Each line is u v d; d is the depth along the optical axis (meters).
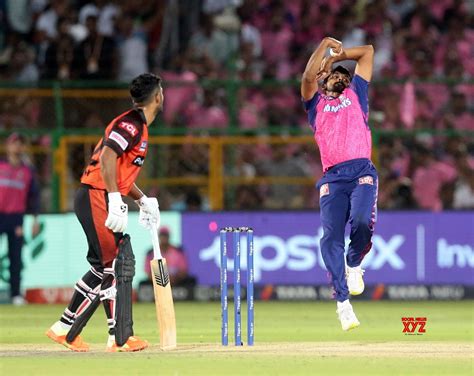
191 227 52.56
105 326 37.59
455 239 53.00
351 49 30.22
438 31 66.19
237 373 22.98
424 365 24.62
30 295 52.00
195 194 54.12
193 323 39.31
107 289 28.08
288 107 58.22
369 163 29.78
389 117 55.34
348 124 29.70
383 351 28.00
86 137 53.59
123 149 27.22
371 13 65.31
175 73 60.03
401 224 52.94
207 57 60.53
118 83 54.31
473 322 39.66
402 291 52.84
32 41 62.28
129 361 25.38
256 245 52.72
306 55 63.56
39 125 54.28
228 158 53.91
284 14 64.56
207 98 57.31
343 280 29.47
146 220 28.31
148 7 62.84
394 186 55.00
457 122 56.00
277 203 54.84
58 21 61.50
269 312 45.50
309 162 54.88
